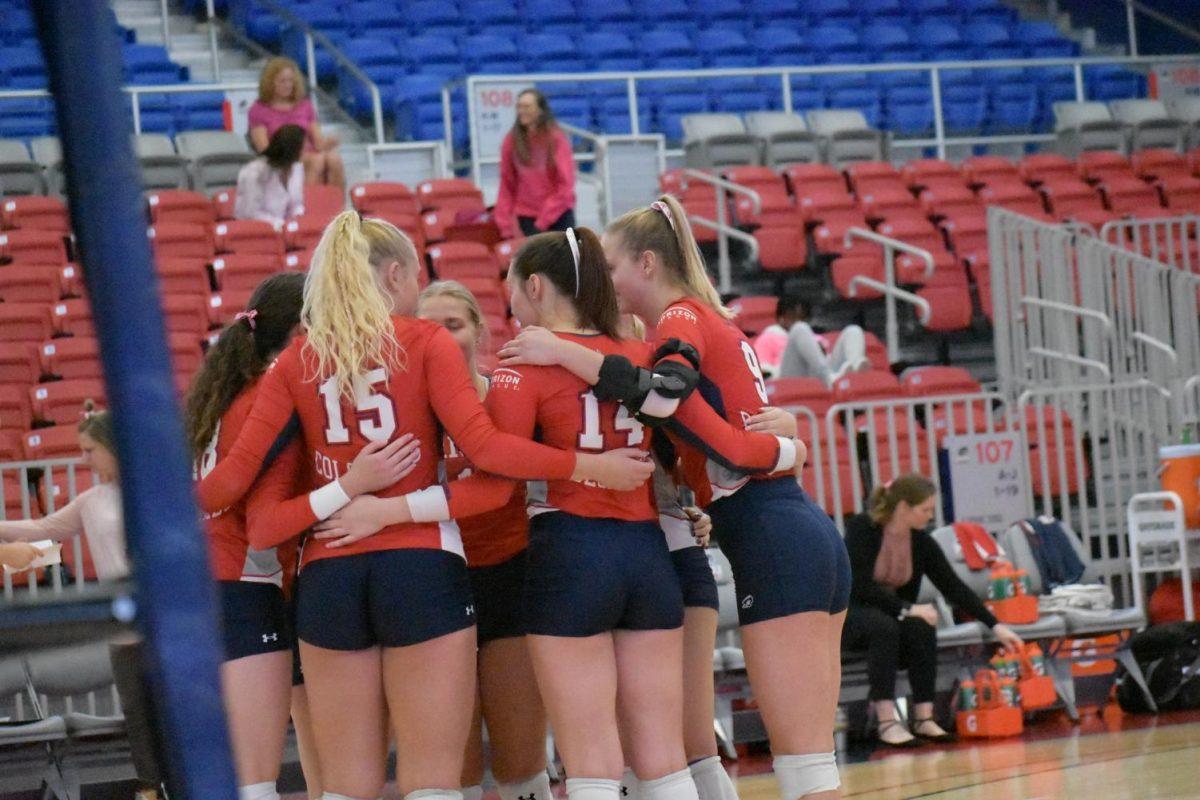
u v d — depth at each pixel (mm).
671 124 19156
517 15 21516
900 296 14602
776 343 13320
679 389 4051
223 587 4219
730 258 16375
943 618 9625
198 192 15352
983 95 20391
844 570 4434
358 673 4012
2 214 14211
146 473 1168
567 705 4055
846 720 9391
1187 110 20438
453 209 15078
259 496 4074
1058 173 18156
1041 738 8672
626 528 4156
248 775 4180
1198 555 10320
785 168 17016
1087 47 23203
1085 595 9633
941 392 11938
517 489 4691
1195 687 9445
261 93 14500
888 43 21922
